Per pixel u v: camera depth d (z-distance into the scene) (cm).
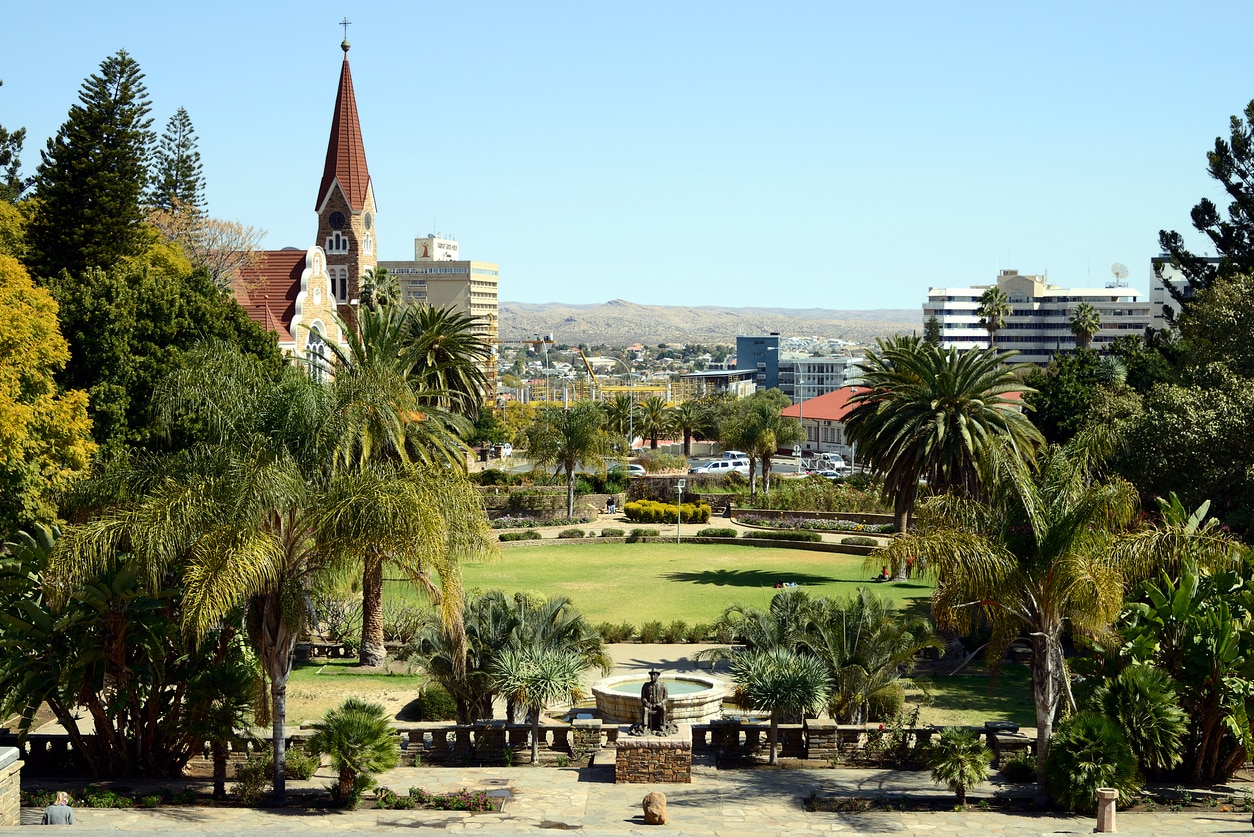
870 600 3225
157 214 9288
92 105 6944
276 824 2145
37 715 3234
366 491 2355
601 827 2153
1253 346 5197
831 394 15475
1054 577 2411
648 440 14788
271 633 2388
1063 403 8556
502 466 11369
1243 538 4188
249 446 2464
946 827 2188
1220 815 2288
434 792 2423
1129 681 2436
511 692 2745
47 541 2575
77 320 4916
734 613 3538
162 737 2623
